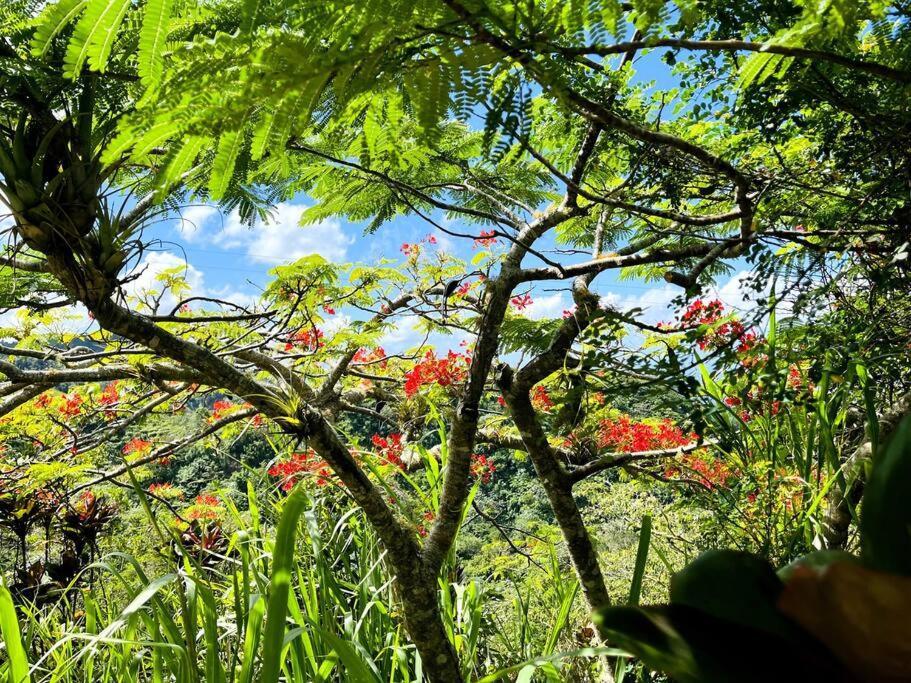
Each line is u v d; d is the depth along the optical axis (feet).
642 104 8.54
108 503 19.10
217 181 4.02
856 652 0.54
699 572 0.63
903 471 0.57
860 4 3.82
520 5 3.25
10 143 5.76
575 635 8.62
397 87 4.16
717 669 0.57
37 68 5.48
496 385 9.23
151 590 5.30
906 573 0.56
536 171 12.22
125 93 6.50
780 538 7.34
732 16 5.94
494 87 3.61
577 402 8.07
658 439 13.23
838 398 6.73
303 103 3.34
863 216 7.93
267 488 9.70
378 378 19.07
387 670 8.07
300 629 5.58
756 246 7.56
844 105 6.82
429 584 7.09
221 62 3.40
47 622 8.97
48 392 17.61
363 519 9.93
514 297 17.37
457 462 8.15
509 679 8.31
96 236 5.98
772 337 6.57
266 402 6.72
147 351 10.71
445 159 9.10
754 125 7.88
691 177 8.93
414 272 15.53
